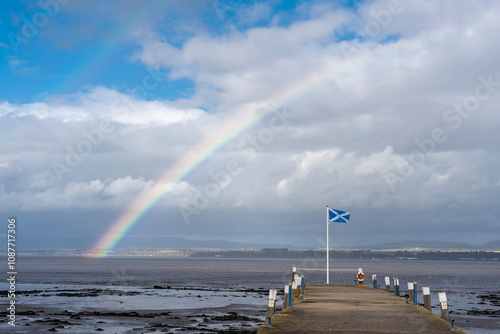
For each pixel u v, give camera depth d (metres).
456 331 19.50
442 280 135.25
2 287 87.88
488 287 103.69
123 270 195.25
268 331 19.48
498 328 42.97
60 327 40.22
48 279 119.62
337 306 27.89
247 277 141.88
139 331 38.91
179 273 170.00
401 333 19.05
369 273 186.25
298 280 35.94
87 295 70.19
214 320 45.97
